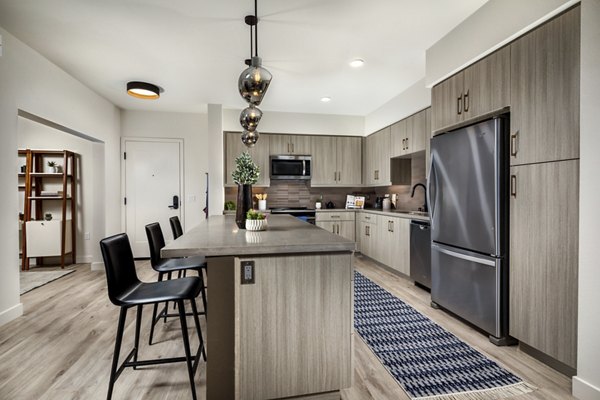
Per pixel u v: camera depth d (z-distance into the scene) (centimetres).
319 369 166
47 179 497
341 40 284
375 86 405
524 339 210
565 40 179
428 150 370
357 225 535
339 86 405
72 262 500
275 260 159
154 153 531
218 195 472
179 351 221
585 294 167
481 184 236
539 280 198
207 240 173
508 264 224
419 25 260
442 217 282
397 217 402
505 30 213
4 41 263
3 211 266
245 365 158
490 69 232
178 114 538
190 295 169
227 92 426
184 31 267
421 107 380
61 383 184
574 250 177
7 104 268
